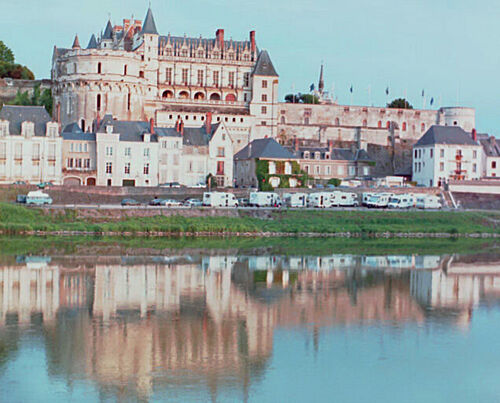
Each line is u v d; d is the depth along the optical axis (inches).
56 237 4338.1
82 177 5856.3
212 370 1956.2
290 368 1988.2
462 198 6289.4
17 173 5620.1
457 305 2763.3
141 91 7524.6
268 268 3459.6
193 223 4849.9
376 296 2888.8
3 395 1753.2
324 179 6904.5
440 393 1844.2
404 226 5241.1
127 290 2851.9
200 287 2957.7
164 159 6117.1
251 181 6309.1
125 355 2052.2
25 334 2214.6
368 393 1833.2
